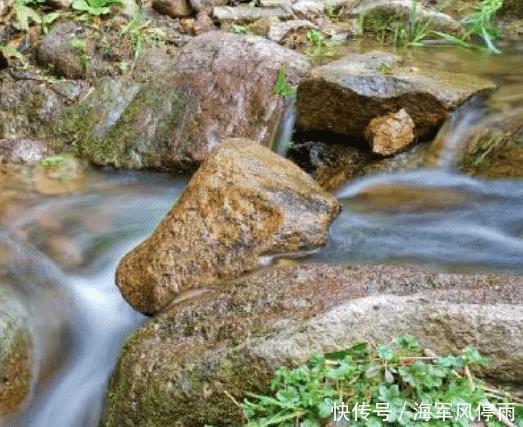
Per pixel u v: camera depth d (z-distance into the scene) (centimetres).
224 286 233
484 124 293
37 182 305
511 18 396
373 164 297
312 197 256
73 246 274
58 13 354
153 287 241
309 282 224
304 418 200
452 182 286
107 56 336
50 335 245
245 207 248
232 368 207
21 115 324
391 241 257
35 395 235
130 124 316
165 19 377
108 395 221
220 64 320
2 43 344
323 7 395
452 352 205
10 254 268
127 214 290
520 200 272
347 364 202
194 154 304
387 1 381
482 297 212
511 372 202
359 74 299
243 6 389
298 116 309
